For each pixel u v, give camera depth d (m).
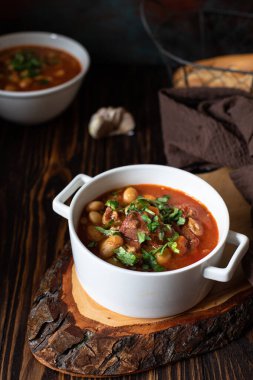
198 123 0.73
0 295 0.65
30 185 0.77
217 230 0.60
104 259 0.57
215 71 0.84
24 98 0.77
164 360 0.58
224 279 0.55
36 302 0.62
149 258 0.57
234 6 0.91
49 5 0.91
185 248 0.58
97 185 0.63
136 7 0.91
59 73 0.85
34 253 0.69
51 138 0.84
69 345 0.58
